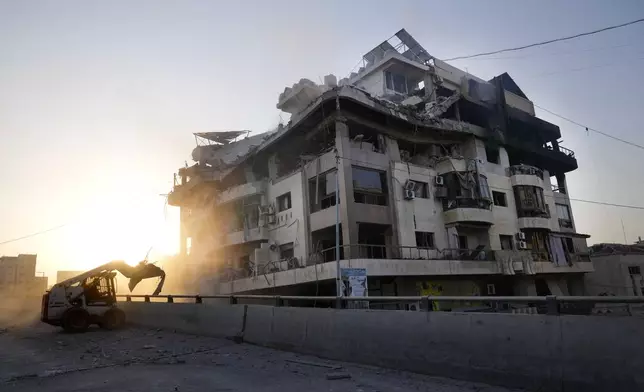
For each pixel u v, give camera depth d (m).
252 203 32.88
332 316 10.26
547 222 34.66
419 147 32.44
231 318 13.99
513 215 33.97
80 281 18.23
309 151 31.56
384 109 28.03
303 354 10.80
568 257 36.62
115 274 19.50
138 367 9.77
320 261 25.72
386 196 27.66
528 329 6.79
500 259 30.58
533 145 38.34
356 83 38.19
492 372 7.10
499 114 35.97
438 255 28.38
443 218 30.11
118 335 16.30
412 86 37.88
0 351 12.91
